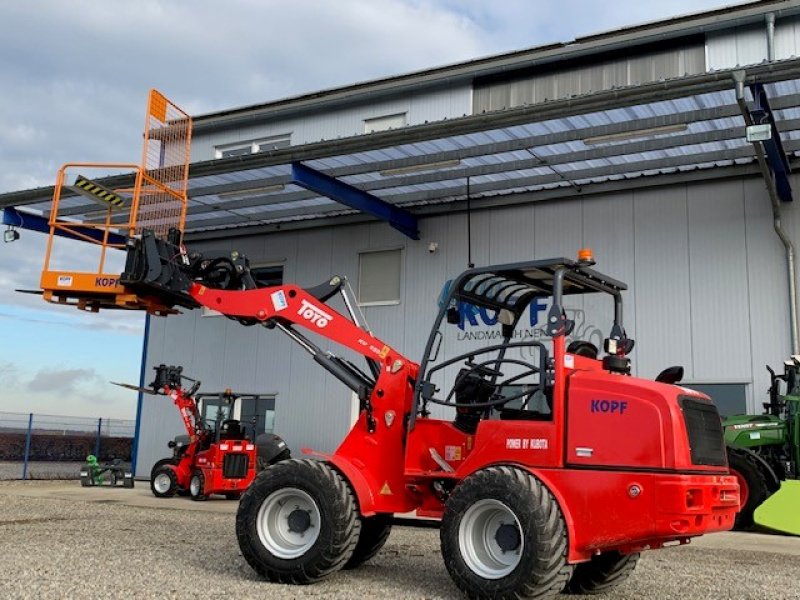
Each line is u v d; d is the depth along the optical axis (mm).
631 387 5262
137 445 18641
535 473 5359
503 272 6145
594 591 6047
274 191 14602
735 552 8430
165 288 7270
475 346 14484
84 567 6230
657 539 5133
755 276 12586
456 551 5367
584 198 14172
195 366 18188
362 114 17734
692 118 11039
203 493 13523
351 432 6531
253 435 15008
